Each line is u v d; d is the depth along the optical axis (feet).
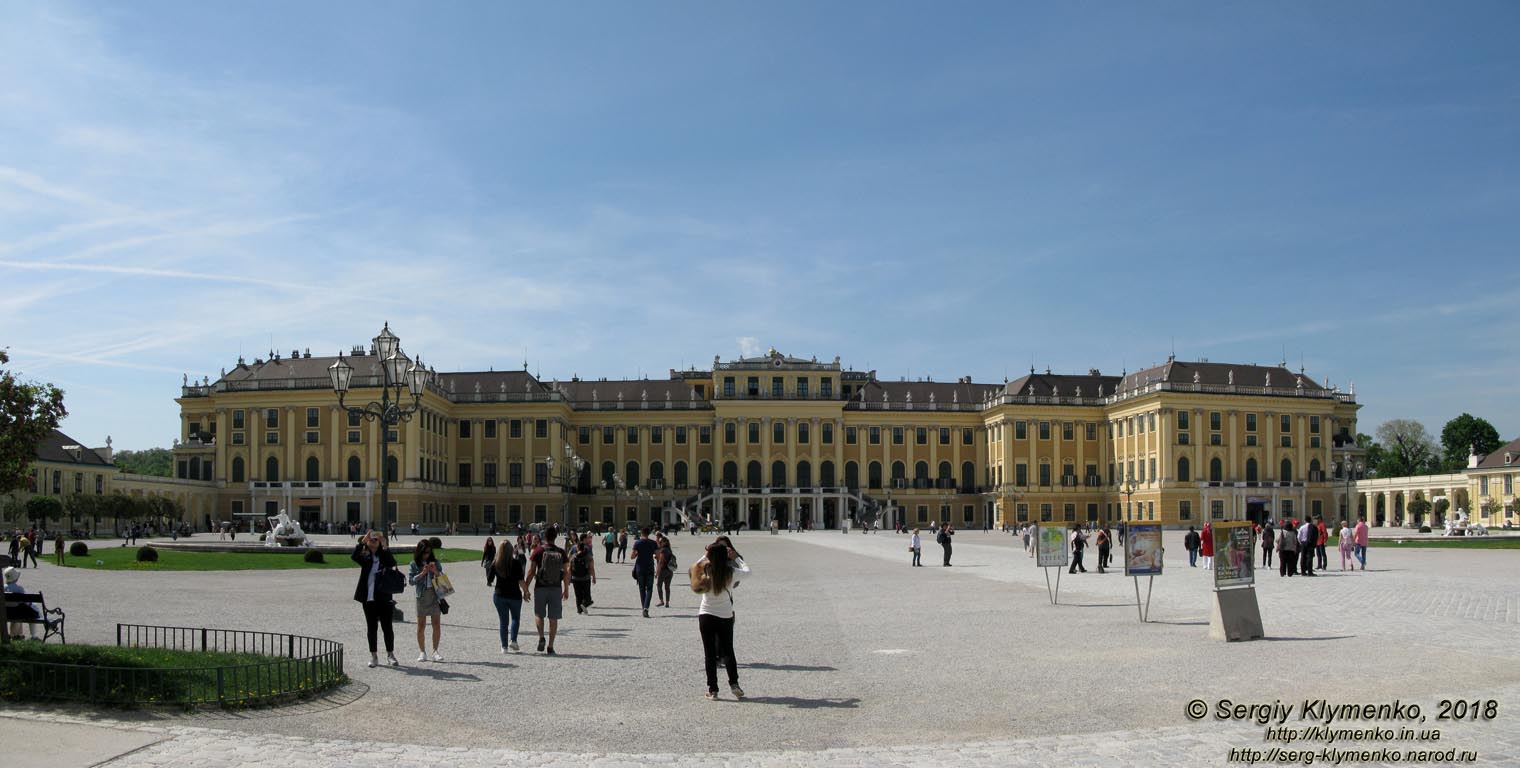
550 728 52.95
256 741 48.88
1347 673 65.67
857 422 507.71
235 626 94.48
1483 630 86.12
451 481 467.52
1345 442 515.50
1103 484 492.54
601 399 514.27
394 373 124.36
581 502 495.82
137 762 44.91
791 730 52.34
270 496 414.41
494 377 489.67
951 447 513.86
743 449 497.46
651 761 46.16
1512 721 52.54
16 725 50.88
